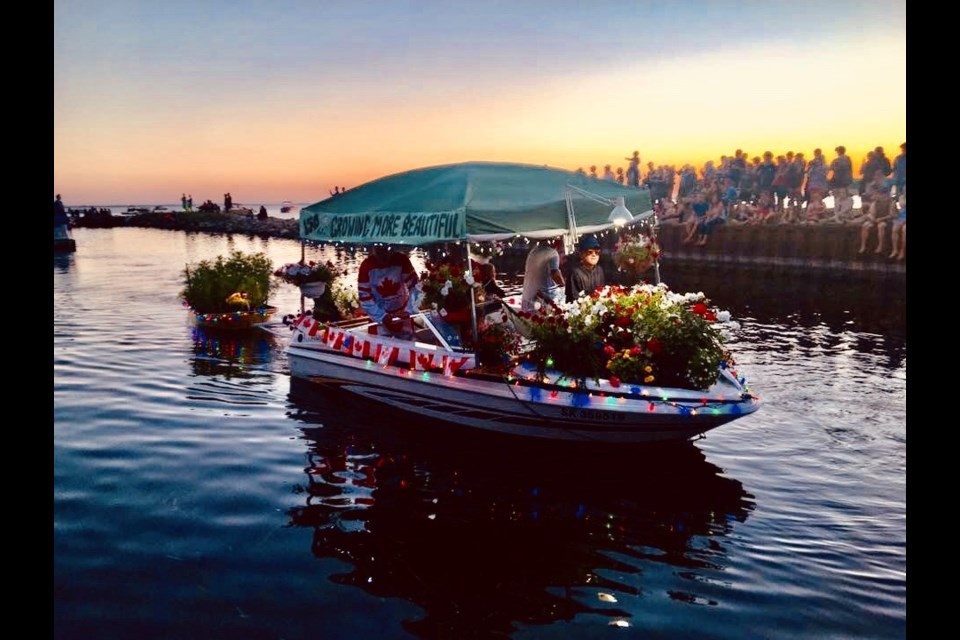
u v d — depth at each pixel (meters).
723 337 7.34
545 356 7.15
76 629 4.17
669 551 5.18
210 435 7.48
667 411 6.59
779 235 24.86
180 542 5.24
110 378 9.56
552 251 8.75
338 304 10.45
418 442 7.42
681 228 27.94
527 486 6.32
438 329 8.27
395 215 7.79
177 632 4.20
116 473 6.46
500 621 4.34
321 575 4.84
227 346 11.62
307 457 6.94
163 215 58.72
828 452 7.11
